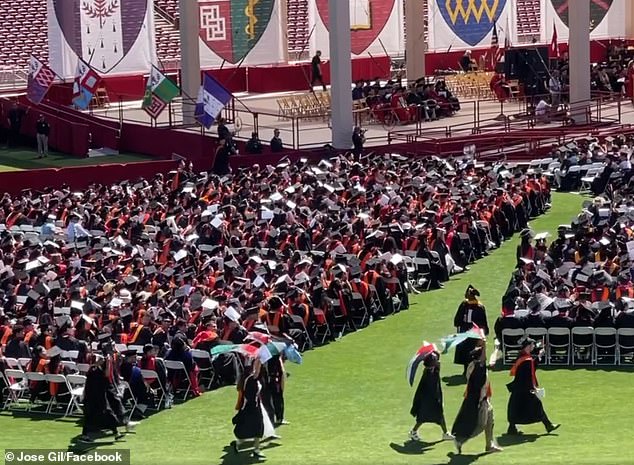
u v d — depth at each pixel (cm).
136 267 3884
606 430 2773
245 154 5778
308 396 3172
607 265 3709
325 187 4675
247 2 7419
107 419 2856
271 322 3388
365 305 3800
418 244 4175
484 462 2527
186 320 3378
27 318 3328
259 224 4334
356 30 7488
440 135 6028
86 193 4934
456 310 3912
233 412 3064
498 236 4628
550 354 3372
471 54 7806
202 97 5844
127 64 7200
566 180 5359
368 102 6569
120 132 6575
